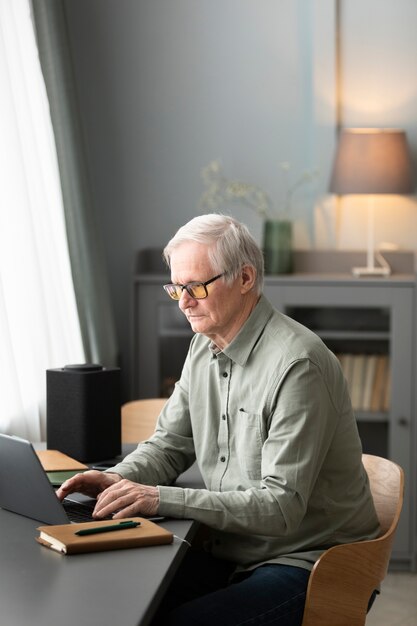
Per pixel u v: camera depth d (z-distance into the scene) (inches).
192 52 216.8
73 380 122.2
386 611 172.2
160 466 111.7
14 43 159.0
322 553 99.3
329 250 215.6
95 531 87.0
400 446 196.7
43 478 91.4
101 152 220.2
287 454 96.0
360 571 95.9
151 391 203.6
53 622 68.4
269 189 216.8
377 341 197.5
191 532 92.0
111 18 217.9
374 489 112.3
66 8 217.6
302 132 215.2
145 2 217.0
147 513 94.0
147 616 71.0
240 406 104.0
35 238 158.1
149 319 203.0
